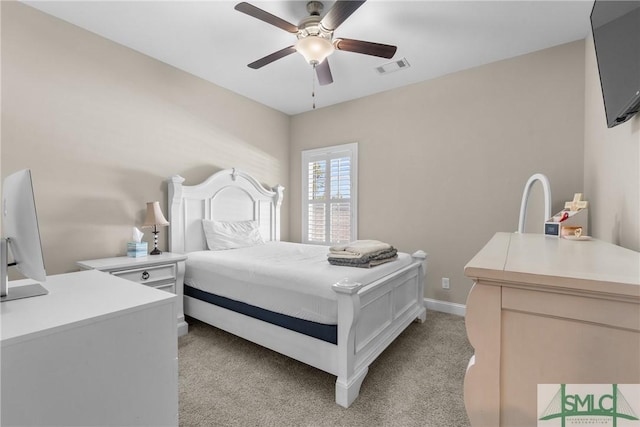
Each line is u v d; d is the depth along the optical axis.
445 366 2.12
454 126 3.13
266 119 4.13
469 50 2.70
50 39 2.28
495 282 0.65
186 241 3.12
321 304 1.81
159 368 1.14
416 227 3.38
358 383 1.76
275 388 1.86
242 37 2.55
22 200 1.04
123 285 1.32
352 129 3.87
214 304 2.49
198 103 3.31
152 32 2.49
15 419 0.83
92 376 0.97
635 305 0.55
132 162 2.77
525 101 2.77
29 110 2.19
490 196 2.95
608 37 1.30
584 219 1.61
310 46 2.04
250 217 3.82
